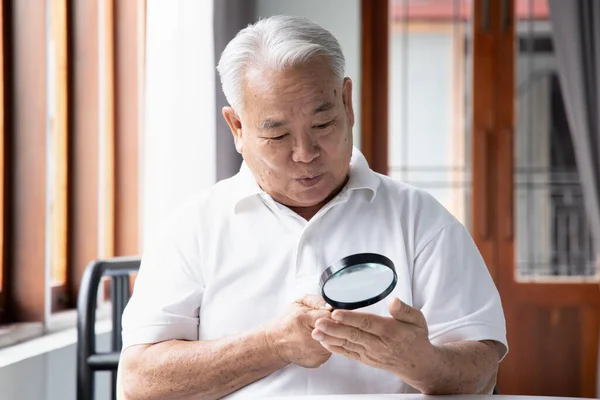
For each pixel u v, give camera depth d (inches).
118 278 73.9
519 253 158.6
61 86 110.1
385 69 160.4
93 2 111.4
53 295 105.3
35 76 92.0
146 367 52.1
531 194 158.9
